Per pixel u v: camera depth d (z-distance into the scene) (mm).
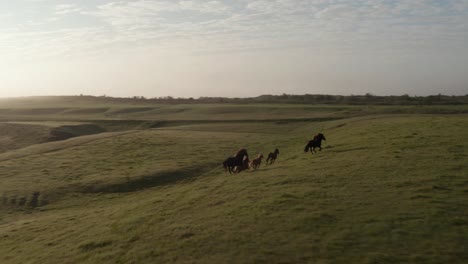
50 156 62344
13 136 93688
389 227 18688
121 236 23094
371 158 33969
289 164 37469
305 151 42406
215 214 23453
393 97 171125
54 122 112250
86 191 43969
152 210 27938
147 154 62062
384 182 26078
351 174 28969
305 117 105688
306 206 22516
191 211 25297
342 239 17812
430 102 140250
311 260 16141
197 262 17172
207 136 79188
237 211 23234
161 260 18109
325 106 135875
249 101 192000
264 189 27562
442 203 21469
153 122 111875
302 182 28203
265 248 17641
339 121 87125
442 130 46875
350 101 161750
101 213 32469
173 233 21250
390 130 51594
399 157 33250
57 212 37219
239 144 68562
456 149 35062
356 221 19719
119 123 112938
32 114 155500
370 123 65625
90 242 23062
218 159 56562
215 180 37344
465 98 156000
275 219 20984
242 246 18125
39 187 45125
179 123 109688
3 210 39031
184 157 58531
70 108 170000
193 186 35375
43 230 29312
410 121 60469
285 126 94062
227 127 95938
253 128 92812
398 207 21219
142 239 21578
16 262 22672
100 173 50656
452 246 16484
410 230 18234
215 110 142125
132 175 48531
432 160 31266
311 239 18078
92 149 67250
